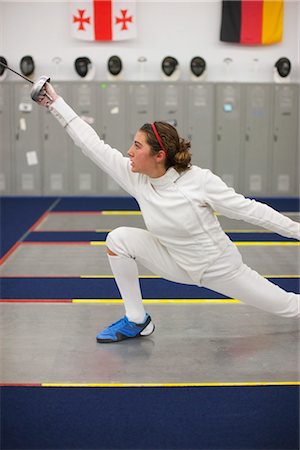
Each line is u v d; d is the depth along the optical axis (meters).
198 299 4.04
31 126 9.29
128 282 3.16
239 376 2.81
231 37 9.47
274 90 9.33
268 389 2.67
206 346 3.20
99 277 4.62
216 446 2.19
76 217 7.45
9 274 4.71
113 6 9.33
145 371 2.86
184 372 2.85
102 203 8.76
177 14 9.58
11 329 3.45
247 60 9.73
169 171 2.82
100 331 3.42
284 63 9.34
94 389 2.66
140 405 2.51
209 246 2.91
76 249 5.63
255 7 9.38
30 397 2.58
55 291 4.23
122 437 2.25
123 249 3.04
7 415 2.41
